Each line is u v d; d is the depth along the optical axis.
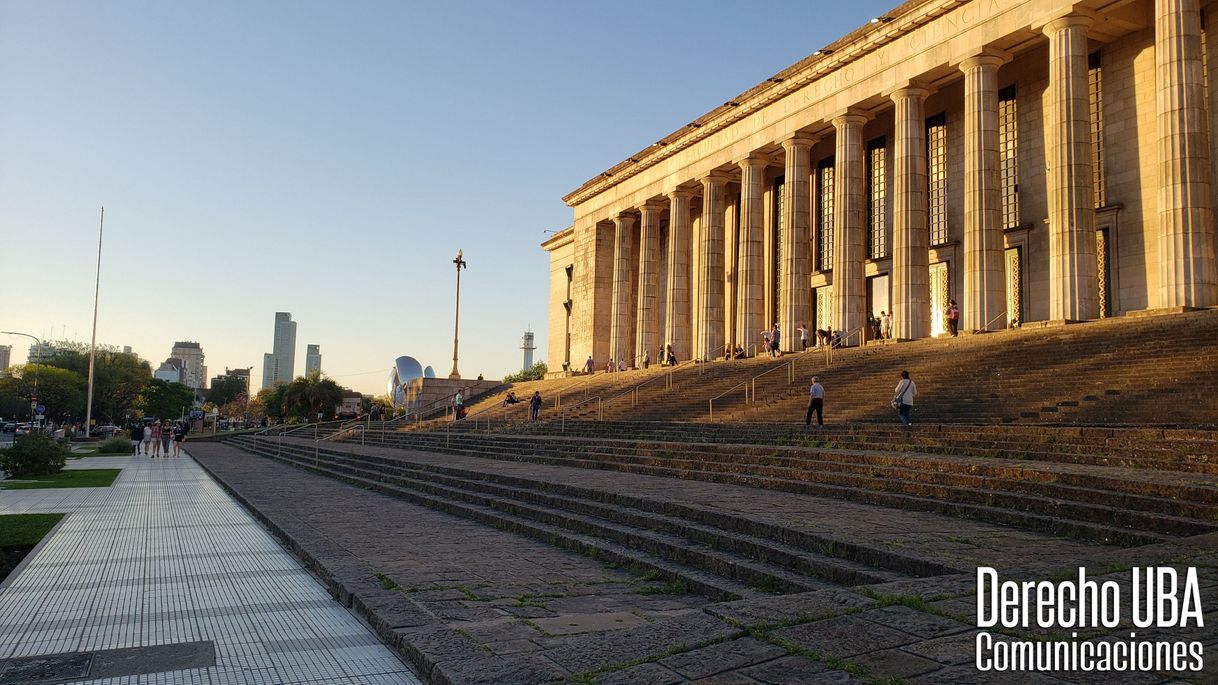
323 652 6.20
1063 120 25.36
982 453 14.76
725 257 47.22
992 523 10.01
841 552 8.34
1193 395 15.26
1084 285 24.56
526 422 34.56
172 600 8.19
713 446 18.22
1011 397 19.33
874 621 5.10
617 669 4.48
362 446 37.66
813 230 40.81
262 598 8.30
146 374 111.38
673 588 8.45
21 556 11.52
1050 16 26.00
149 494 20.50
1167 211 22.78
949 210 33.88
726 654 4.61
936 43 30.08
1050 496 10.47
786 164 37.41
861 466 13.80
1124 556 6.70
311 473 26.73
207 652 6.26
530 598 7.84
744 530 9.80
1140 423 14.95
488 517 13.60
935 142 34.84
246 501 17.27
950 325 29.28
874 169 37.84
